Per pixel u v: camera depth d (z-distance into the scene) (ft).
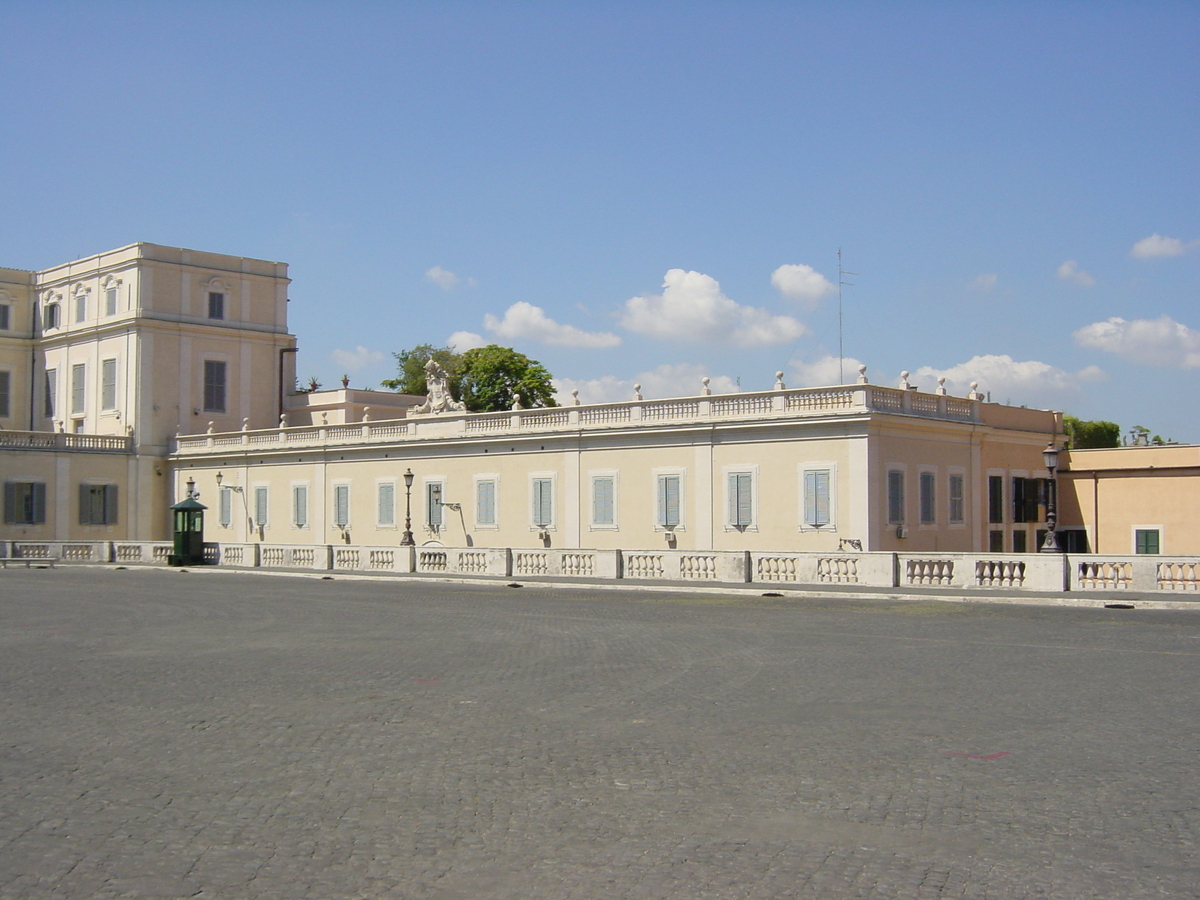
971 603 89.30
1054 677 49.24
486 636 66.90
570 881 23.48
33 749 36.47
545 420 150.82
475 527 157.48
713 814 28.09
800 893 22.71
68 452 194.18
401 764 33.58
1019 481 148.66
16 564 166.71
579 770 32.60
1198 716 40.16
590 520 144.77
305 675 51.52
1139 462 148.15
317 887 23.30
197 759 34.65
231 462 193.16
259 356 217.77
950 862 24.48
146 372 202.08
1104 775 31.71
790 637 65.26
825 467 124.26
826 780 31.24
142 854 25.49
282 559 148.97
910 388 140.87
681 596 99.60
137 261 201.67
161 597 102.06
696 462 135.03
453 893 22.90
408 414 169.07
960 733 37.32
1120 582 91.81
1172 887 22.98
